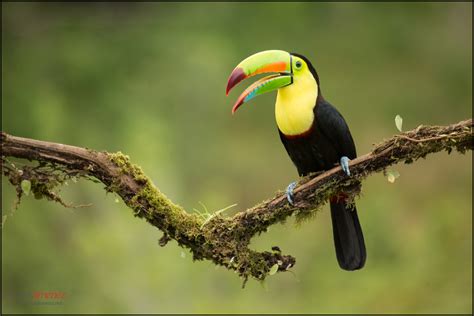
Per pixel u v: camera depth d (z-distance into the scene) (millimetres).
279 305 13445
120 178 7020
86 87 14617
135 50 15406
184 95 15555
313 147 8219
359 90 17250
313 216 7496
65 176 6945
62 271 13211
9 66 14602
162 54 15500
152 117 14633
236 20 16281
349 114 17078
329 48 17188
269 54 8164
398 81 17500
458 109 17656
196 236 7113
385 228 15422
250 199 16094
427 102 17500
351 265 8031
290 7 16484
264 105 16797
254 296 13445
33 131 13859
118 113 14477
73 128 14094
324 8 17172
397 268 14703
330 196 7539
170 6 16531
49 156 6859
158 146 14281
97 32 15672
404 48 17625
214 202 14734
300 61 8180
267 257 7176
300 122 8094
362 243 8023
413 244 15266
